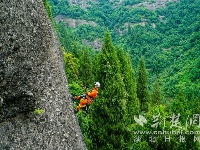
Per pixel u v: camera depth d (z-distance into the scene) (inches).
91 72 1566.2
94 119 588.1
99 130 580.4
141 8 7308.1
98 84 451.5
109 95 577.9
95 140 587.8
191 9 6815.9
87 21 7263.8
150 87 3772.1
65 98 364.2
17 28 306.8
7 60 297.0
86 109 454.0
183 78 3550.7
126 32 6914.4
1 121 296.4
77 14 7322.8
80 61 1680.6
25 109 312.3
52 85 343.3
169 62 4803.2
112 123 577.6
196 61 3727.9
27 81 312.8
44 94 329.7
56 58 365.7
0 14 293.3
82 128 658.2
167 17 7180.1
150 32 6446.9
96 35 6692.9
